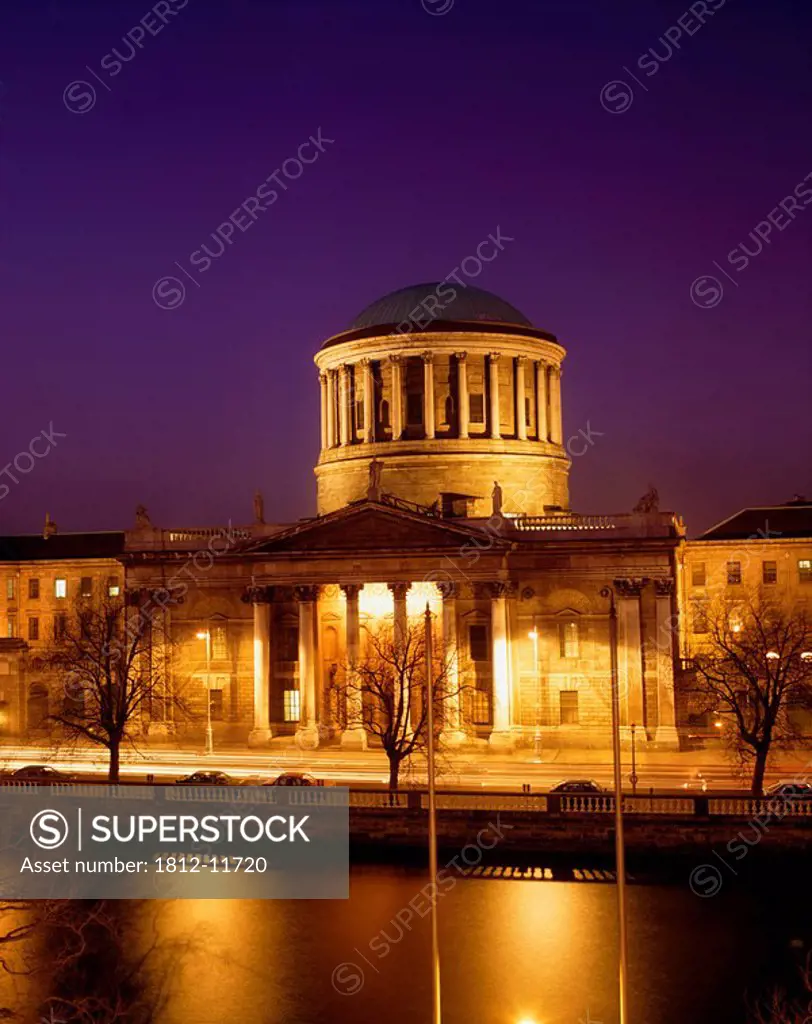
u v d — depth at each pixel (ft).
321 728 344.69
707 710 293.64
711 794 228.22
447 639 327.88
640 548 331.36
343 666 326.85
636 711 326.65
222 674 356.18
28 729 382.01
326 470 401.08
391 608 351.87
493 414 387.55
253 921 197.67
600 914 194.90
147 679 319.06
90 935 191.72
